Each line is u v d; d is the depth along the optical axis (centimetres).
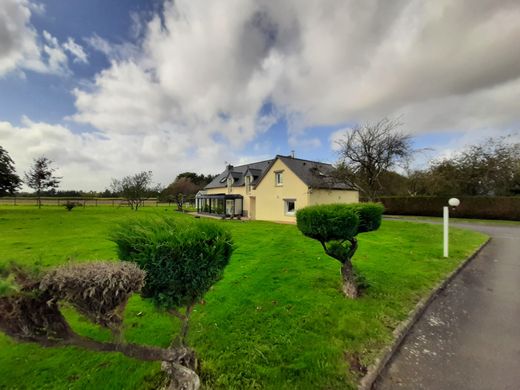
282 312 391
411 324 370
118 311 170
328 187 2011
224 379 243
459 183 2567
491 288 529
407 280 538
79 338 167
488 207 2228
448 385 248
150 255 185
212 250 213
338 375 253
